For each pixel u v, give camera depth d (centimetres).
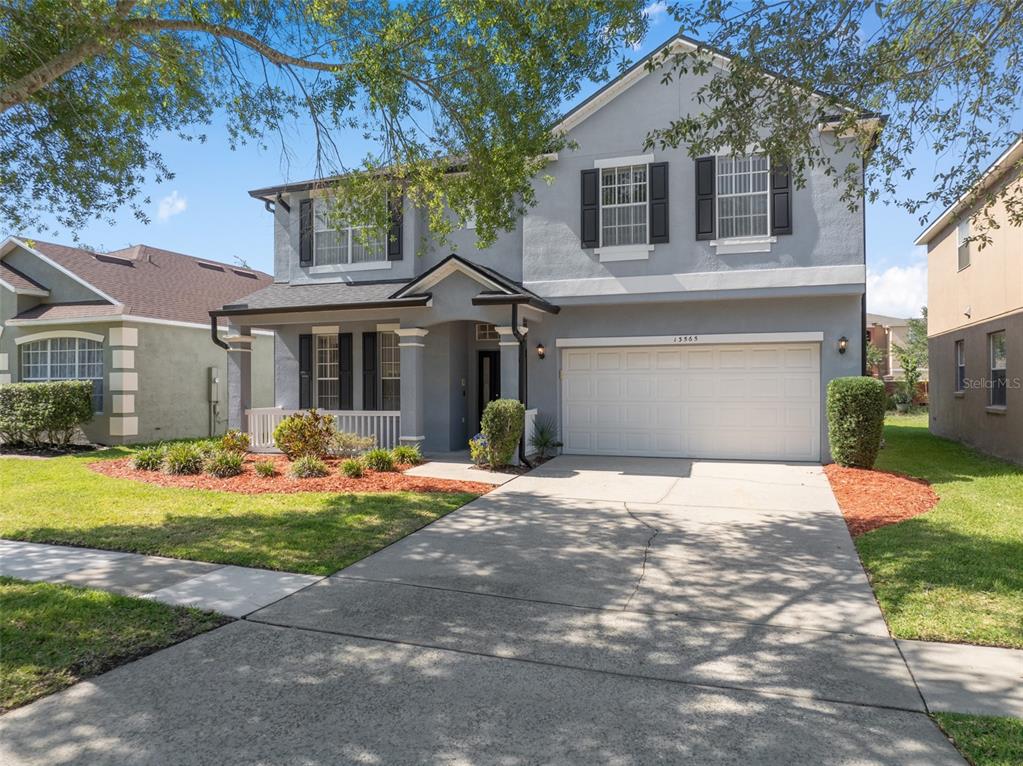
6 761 303
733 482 1034
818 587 550
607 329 1312
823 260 1166
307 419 1265
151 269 2002
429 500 889
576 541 699
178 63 801
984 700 356
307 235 1496
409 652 425
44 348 1752
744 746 315
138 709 350
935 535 689
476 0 721
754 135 665
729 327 1247
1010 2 585
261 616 486
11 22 665
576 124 1295
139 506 862
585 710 351
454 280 1247
